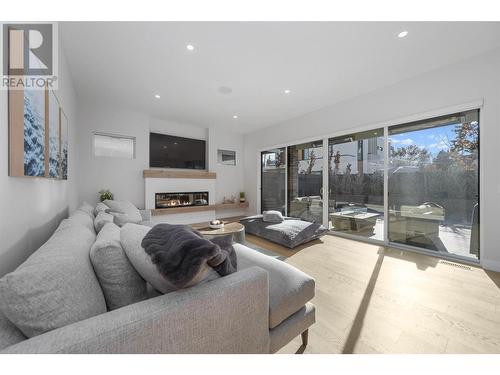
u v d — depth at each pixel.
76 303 0.70
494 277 2.16
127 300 0.88
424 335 1.38
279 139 5.13
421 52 2.43
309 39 2.23
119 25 2.04
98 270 0.86
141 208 4.56
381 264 2.51
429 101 2.81
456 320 1.52
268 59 2.59
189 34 2.16
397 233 3.17
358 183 3.61
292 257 2.75
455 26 2.04
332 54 2.49
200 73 2.92
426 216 2.90
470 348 1.27
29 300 0.61
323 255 2.82
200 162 5.56
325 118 4.10
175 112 4.47
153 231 0.97
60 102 2.19
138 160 4.52
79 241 1.01
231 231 2.95
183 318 0.73
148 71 2.87
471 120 2.55
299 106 4.05
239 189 6.20
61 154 2.14
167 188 4.84
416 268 2.39
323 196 4.10
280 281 1.27
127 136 4.36
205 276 0.89
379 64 2.68
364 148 3.52
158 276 0.82
